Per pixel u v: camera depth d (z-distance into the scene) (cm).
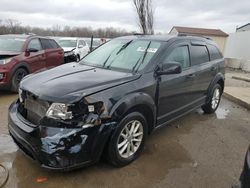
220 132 502
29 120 338
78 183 317
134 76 369
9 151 385
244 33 2159
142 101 357
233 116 610
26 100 345
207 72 536
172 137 467
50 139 290
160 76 398
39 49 862
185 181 333
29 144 305
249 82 1163
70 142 293
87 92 311
